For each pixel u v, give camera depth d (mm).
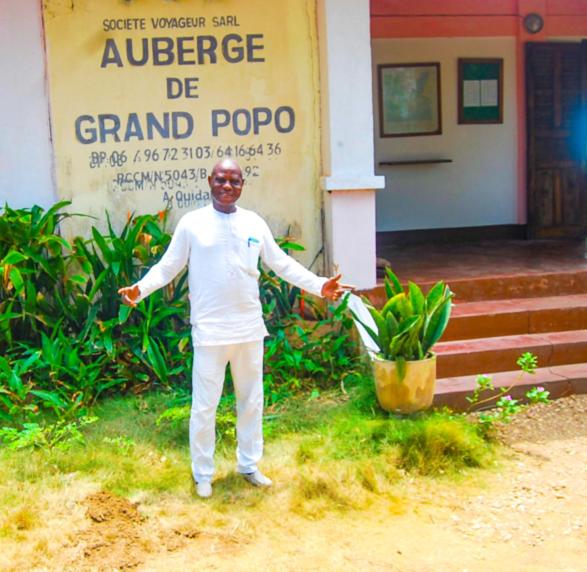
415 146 8648
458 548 3525
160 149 5875
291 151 6039
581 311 5805
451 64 8539
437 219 8812
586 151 8852
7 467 4168
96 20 5695
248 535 3619
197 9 5801
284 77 5957
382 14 8344
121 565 3344
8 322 5223
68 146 5762
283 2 5895
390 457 4324
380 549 3514
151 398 5156
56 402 4727
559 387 5172
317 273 6156
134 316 5566
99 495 3877
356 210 5855
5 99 5633
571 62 8711
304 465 4254
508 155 8828
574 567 3357
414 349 4738
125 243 5402
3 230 5270
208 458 3992
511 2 8531
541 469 4312
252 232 3920
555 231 8875
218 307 3840
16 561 3357
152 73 5805
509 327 5707
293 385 5305
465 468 4316
